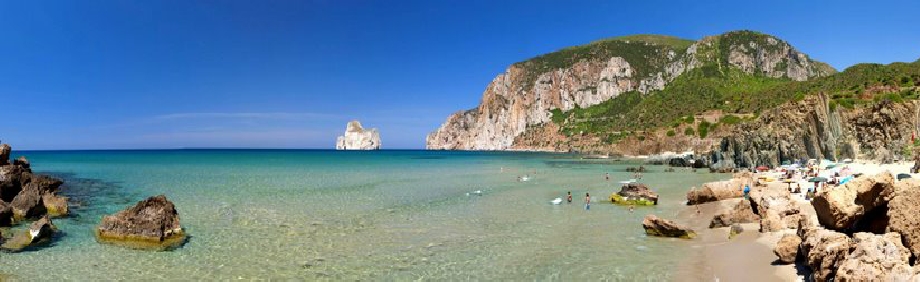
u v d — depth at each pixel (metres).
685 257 19.25
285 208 33.59
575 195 42.81
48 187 40.81
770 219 21.17
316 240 23.22
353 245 22.19
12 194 35.88
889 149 66.94
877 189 13.40
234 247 21.66
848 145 72.00
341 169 85.81
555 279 16.73
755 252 18.11
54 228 24.00
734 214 24.84
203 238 23.47
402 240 23.27
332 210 32.75
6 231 24.22
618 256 19.73
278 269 18.25
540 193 44.53
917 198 12.21
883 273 10.02
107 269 18.09
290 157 162.25
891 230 12.46
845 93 116.50
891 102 76.00
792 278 14.30
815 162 70.25
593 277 16.86
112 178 61.28
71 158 143.12
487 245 22.12
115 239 22.59
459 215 30.94
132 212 23.12
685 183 55.62
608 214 31.47
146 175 67.31
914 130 72.25
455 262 19.20
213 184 52.50
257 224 27.28
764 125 92.69
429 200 38.69
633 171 80.81
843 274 10.52
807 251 13.59
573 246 21.73
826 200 14.48
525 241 22.95
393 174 72.06
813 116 77.38
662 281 16.14
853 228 14.32
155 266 18.56
